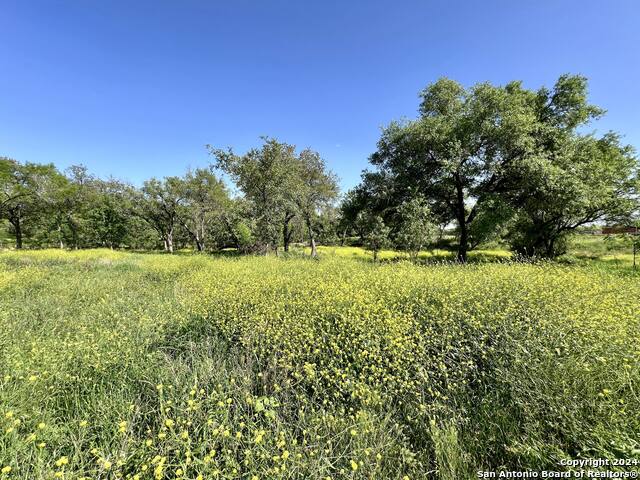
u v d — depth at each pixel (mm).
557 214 17016
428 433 2689
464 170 16406
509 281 6281
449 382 3355
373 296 5684
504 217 15250
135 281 9984
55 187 31000
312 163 24281
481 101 15492
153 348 4508
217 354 4316
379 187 18406
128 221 38938
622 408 2492
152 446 2383
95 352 3795
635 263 13016
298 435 2752
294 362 3938
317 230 31625
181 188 33469
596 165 15172
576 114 17500
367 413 2807
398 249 16812
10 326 4867
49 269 12117
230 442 2457
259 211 19906
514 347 3562
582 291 5613
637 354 3057
